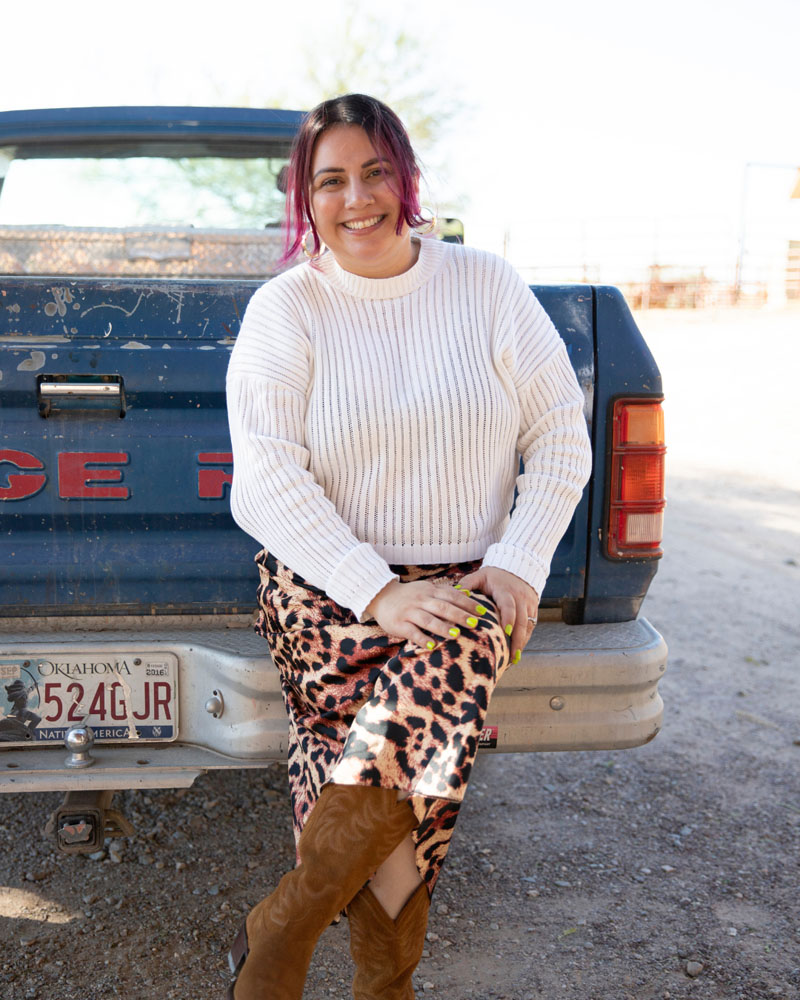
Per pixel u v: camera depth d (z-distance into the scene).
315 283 1.74
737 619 4.88
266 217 3.57
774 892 2.52
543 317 1.85
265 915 1.53
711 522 7.20
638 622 2.30
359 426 1.67
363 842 1.49
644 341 2.21
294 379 1.71
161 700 2.12
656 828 2.85
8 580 2.15
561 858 2.68
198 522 2.18
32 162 3.34
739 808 2.98
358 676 1.65
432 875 1.58
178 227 3.39
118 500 2.15
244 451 1.71
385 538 1.72
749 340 17.14
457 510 1.72
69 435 2.12
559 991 2.12
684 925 2.37
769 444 10.25
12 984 2.07
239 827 2.80
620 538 2.23
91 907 2.37
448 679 1.52
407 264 1.76
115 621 2.22
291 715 1.79
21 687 2.09
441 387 1.68
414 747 1.51
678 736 3.50
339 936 2.31
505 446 1.78
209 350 2.12
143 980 2.11
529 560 1.71
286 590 1.75
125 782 2.02
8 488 2.12
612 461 2.22
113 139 3.22
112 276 3.44
